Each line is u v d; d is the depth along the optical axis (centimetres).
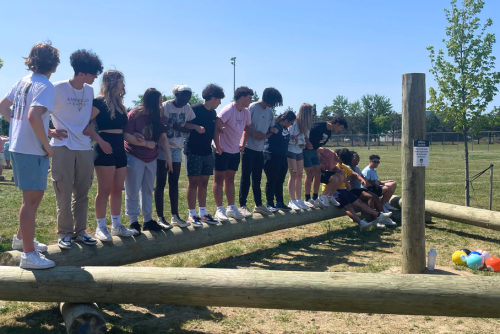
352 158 795
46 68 338
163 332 346
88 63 370
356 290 320
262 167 609
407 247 470
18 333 337
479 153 3334
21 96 334
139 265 526
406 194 461
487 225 655
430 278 323
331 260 555
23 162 330
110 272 341
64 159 379
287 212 653
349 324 367
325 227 768
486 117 909
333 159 745
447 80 931
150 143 453
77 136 383
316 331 353
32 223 344
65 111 374
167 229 495
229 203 584
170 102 493
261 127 598
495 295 308
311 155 710
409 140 448
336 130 719
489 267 504
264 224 604
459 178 1545
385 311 321
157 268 348
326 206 727
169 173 509
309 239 676
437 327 362
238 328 357
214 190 567
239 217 580
